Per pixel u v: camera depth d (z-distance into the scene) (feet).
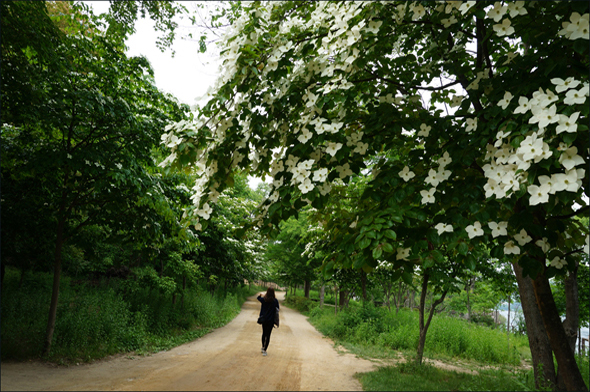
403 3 11.16
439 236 9.27
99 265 41.88
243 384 14.97
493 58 15.19
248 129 11.80
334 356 24.59
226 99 11.17
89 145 19.21
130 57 20.04
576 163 7.16
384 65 12.90
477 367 25.86
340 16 10.85
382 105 11.86
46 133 18.70
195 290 39.11
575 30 7.95
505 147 9.00
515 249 9.02
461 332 33.63
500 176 8.81
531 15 10.21
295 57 12.12
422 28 12.76
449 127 11.52
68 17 18.53
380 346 30.35
